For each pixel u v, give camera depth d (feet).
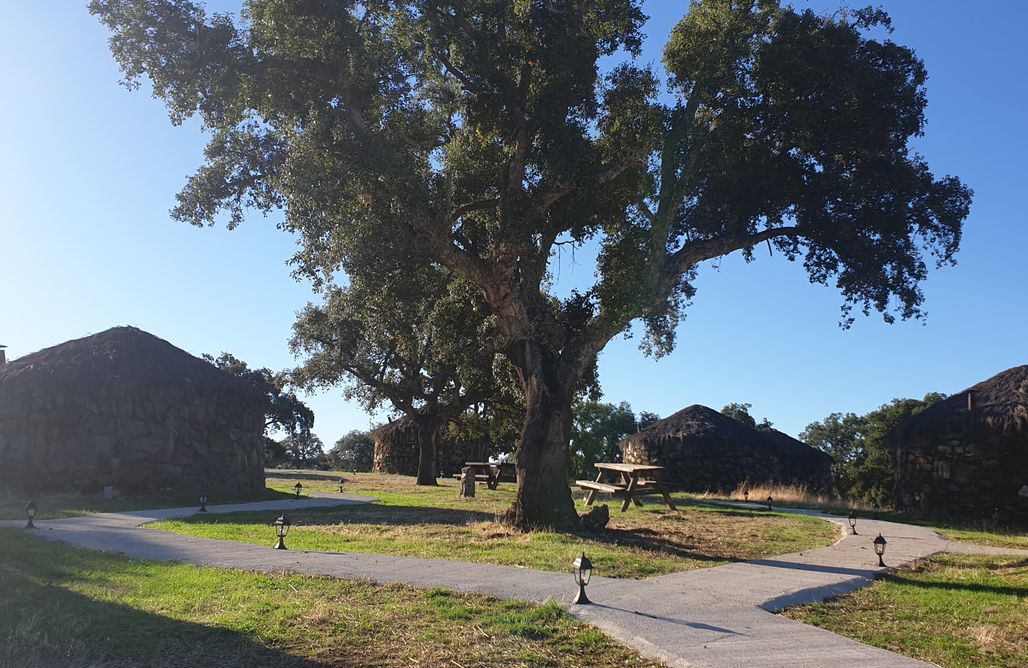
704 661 19.30
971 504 73.87
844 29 51.78
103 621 22.48
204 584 28.22
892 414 208.85
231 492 80.28
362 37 44.78
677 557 38.29
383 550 38.50
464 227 56.54
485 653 20.27
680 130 51.70
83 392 73.05
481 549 39.01
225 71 44.65
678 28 52.06
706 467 118.32
